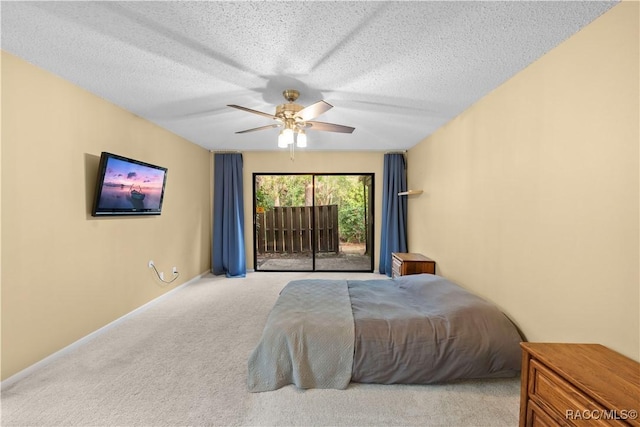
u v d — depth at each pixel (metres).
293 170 5.24
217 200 5.11
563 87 1.71
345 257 5.48
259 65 2.04
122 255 3.02
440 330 1.96
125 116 3.00
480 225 2.61
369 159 5.20
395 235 4.96
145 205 3.24
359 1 1.40
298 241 5.54
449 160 3.29
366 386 1.94
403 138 4.13
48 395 1.84
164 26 1.62
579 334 1.61
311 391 1.90
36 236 2.12
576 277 1.63
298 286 2.89
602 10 1.44
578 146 1.61
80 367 2.16
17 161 2.00
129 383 1.97
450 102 2.69
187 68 2.10
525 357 1.45
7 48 1.87
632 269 1.33
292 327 2.00
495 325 1.98
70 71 2.17
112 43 1.80
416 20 1.54
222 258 5.12
